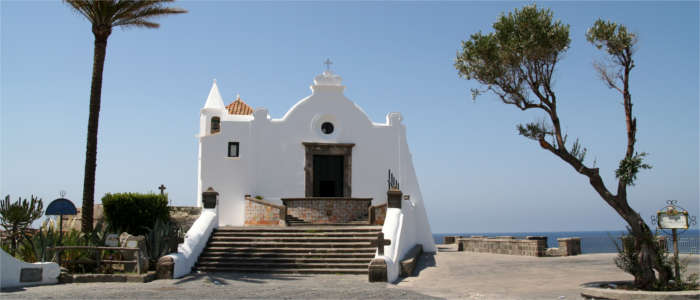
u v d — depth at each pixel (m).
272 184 25.38
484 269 16.97
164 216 20.61
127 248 14.19
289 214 22.56
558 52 12.75
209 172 25.03
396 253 15.98
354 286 13.09
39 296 10.98
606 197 11.36
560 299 10.80
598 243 64.38
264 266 16.22
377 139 26.64
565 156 11.91
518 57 12.84
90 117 18.06
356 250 16.83
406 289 12.67
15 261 12.78
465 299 11.02
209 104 29.64
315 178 26.08
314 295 11.37
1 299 10.55
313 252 16.94
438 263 19.33
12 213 15.20
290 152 25.83
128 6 18.80
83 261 14.39
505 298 11.10
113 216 19.64
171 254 15.14
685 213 10.72
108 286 12.95
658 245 10.96
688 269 14.84
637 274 10.91
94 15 18.33
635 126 11.35
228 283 13.73
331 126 26.78
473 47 13.55
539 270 16.25
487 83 13.55
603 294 10.32
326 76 26.77
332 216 22.56
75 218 21.55
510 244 22.58
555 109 12.60
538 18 12.70
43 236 15.01
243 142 25.52
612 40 11.41
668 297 9.47
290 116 26.22
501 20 13.27
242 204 24.89
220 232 18.67
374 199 26.00
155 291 11.91
